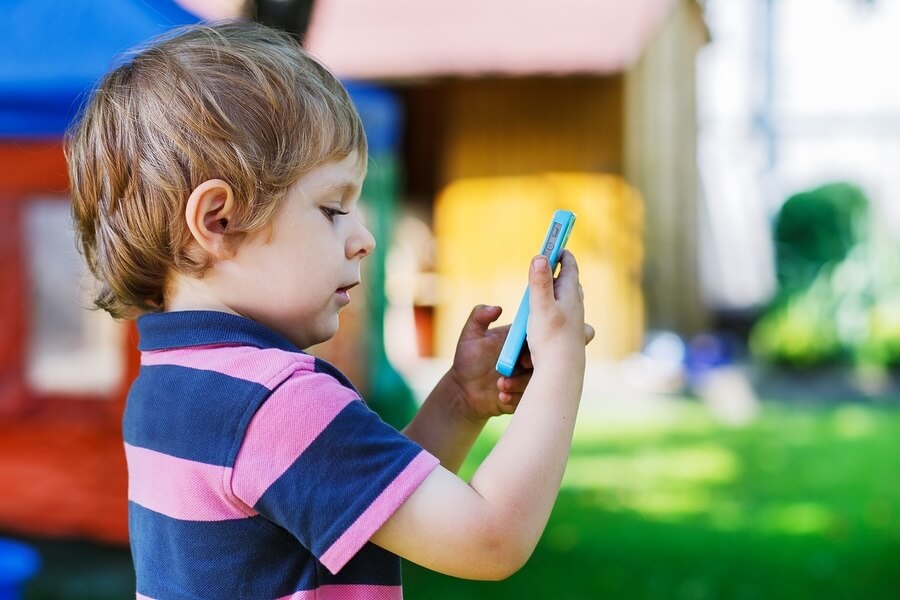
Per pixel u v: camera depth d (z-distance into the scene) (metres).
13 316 3.91
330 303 1.17
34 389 3.95
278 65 1.16
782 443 6.75
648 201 9.06
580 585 3.76
